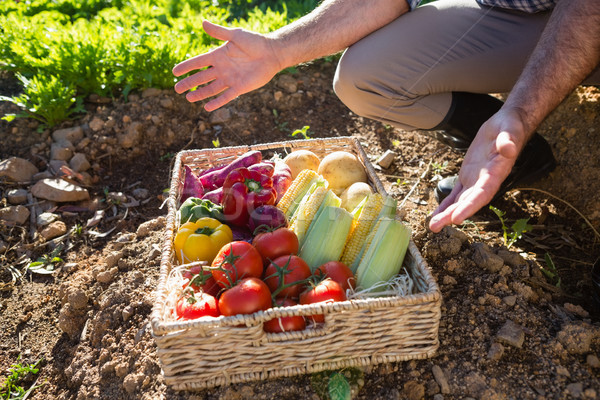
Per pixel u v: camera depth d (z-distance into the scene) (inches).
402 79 37.5
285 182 38.5
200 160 41.8
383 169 47.8
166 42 52.9
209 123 53.4
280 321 28.8
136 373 32.4
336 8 37.4
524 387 29.4
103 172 50.1
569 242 38.8
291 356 29.6
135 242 42.2
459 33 36.4
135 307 35.9
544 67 30.4
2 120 52.7
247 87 36.0
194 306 29.5
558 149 43.7
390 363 31.2
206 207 36.3
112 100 54.6
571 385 29.1
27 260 42.6
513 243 38.9
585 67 30.3
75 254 42.9
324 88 56.8
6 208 45.2
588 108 43.5
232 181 36.0
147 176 49.8
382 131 51.5
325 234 33.2
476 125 39.0
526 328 31.9
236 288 29.0
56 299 39.6
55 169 48.8
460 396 29.7
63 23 66.0
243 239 35.5
